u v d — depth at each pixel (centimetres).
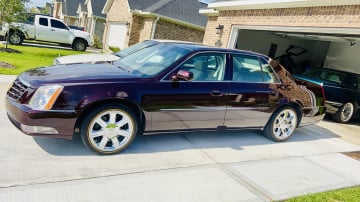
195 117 436
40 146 381
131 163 375
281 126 546
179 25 1877
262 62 509
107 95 361
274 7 880
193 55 433
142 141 451
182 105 417
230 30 1061
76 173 330
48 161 346
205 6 2167
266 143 534
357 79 904
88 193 297
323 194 365
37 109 335
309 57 1769
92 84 358
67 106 343
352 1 669
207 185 351
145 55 486
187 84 420
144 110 391
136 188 320
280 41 1641
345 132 747
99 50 2258
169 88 405
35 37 1653
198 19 1973
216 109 450
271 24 888
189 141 483
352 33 682
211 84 441
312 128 717
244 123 496
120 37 2084
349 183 416
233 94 460
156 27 1811
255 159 453
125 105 385
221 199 325
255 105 490
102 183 319
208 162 415
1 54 1133
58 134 351
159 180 345
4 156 340
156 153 416
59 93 341
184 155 425
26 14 1332
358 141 671
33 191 285
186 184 346
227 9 1070
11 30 1558
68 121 347
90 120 362
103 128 375
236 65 474
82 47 1822
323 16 741
